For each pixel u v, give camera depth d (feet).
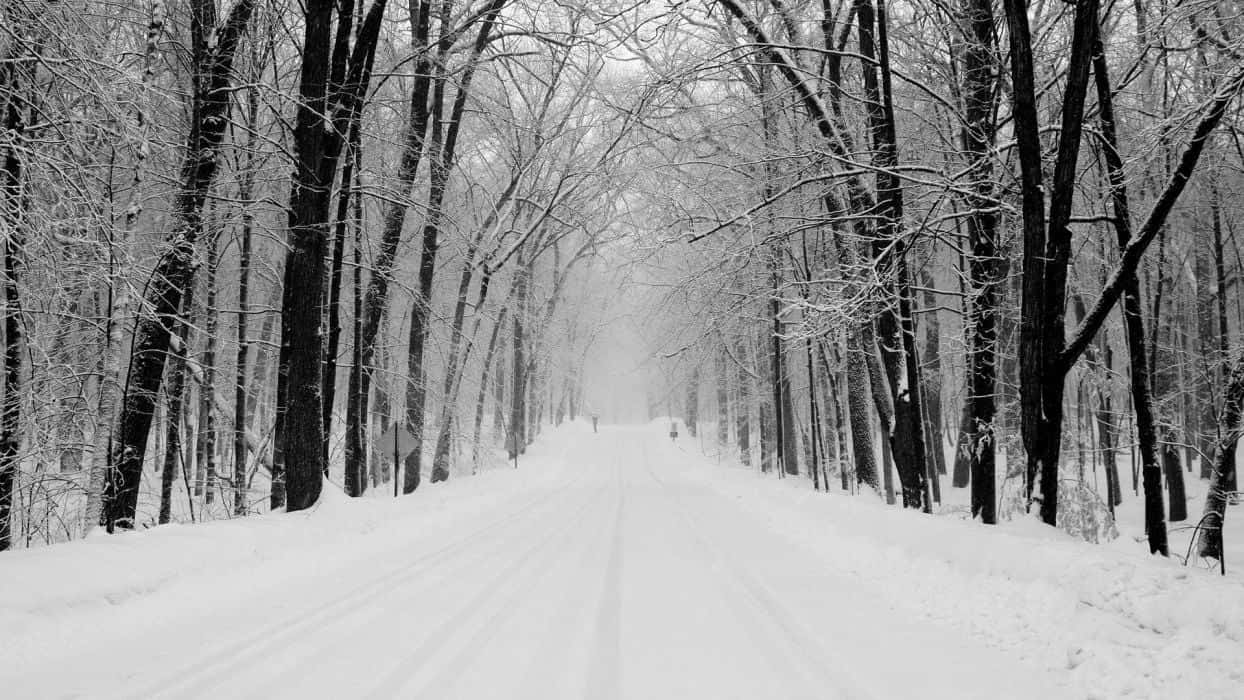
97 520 37.32
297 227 44.73
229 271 82.07
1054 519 30.40
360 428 63.26
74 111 31.40
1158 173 53.31
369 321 64.69
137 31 42.09
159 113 42.93
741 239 48.19
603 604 25.41
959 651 19.79
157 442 75.51
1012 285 68.85
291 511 43.96
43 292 35.58
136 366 39.01
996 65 40.09
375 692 16.66
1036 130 30.50
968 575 24.48
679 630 22.02
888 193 42.60
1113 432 68.85
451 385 89.45
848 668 18.39
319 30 44.96
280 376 53.06
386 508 50.03
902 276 42.37
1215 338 81.61
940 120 48.60
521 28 68.18
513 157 92.02
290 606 25.21
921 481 44.47
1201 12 36.50
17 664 18.62
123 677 17.75
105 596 23.54
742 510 57.57
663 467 123.54
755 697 16.40
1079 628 18.34
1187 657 15.53
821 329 40.40
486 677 17.70
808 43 51.44
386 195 62.08
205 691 16.75
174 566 27.35
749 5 51.67
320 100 44.16
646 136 56.03
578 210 96.07
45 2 28.99
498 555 36.19
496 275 106.63
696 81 45.91
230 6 48.47
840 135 47.26
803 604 25.39
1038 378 30.48
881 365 51.75
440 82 75.82
